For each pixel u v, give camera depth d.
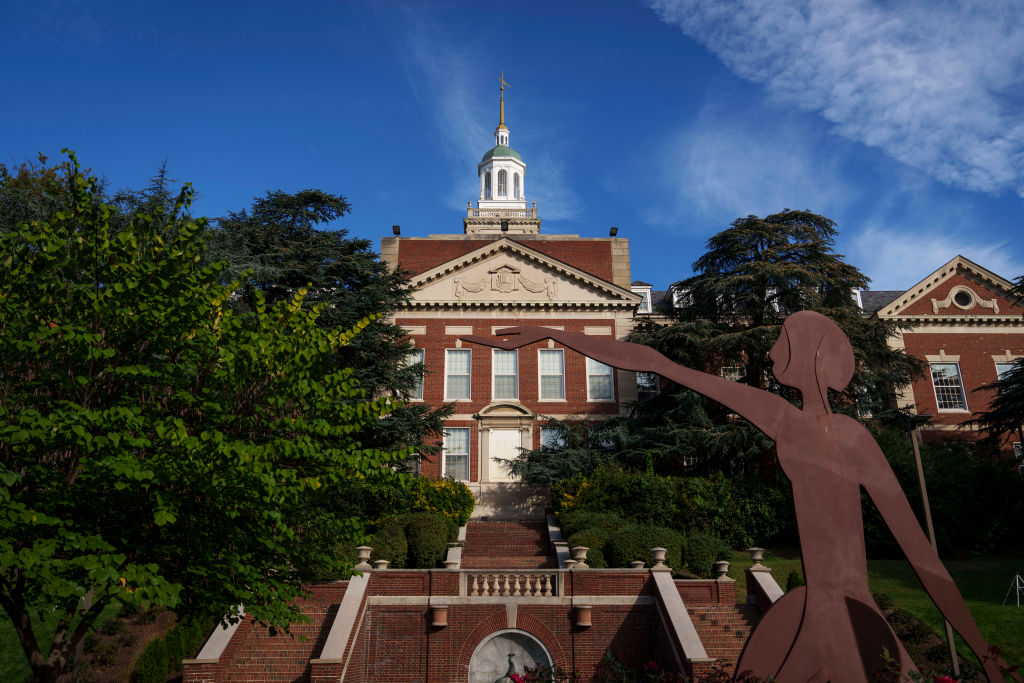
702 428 29.75
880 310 37.94
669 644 17.20
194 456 10.45
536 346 35.84
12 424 9.98
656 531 22.64
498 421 34.44
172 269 11.42
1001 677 8.06
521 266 36.75
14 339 10.36
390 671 18.03
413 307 36.16
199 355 12.09
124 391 11.42
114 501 10.96
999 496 26.53
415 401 34.88
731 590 19.25
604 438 31.62
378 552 21.78
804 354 9.14
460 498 29.14
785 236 33.91
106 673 16.59
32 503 10.42
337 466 12.38
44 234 11.15
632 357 9.23
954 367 37.22
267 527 12.43
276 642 17.52
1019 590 19.77
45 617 9.56
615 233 39.66
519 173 68.69
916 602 19.75
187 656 17.80
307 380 12.59
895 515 8.54
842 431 8.84
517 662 18.27
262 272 27.58
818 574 8.27
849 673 7.93
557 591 18.86
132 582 10.45
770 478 30.56
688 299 35.97
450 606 18.56
